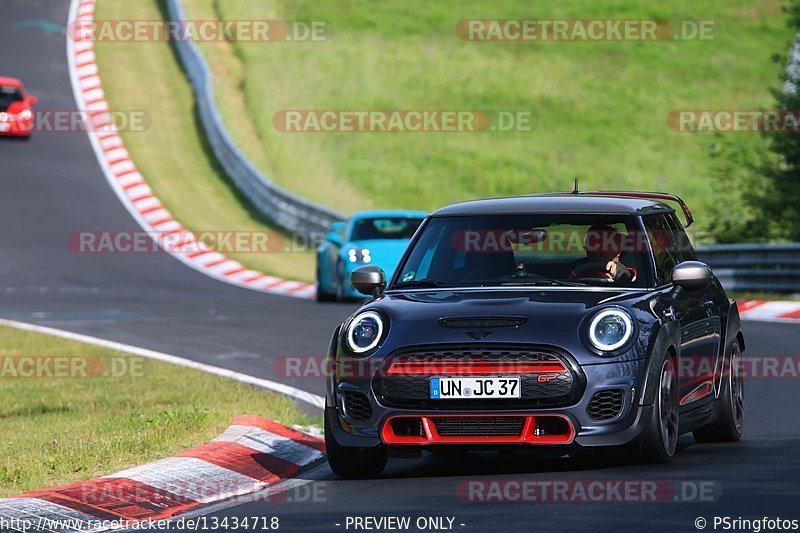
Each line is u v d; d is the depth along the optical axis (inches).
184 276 3782.0
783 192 3757.4
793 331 2262.6
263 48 6904.5
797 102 3750.0
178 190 5014.8
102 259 3991.1
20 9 7214.6
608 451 1045.8
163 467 1133.7
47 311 2910.9
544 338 1039.6
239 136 5698.8
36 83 6151.6
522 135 6230.3
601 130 6353.3
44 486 1087.0
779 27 7721.5
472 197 5423.2
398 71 6884.8
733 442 1266.0
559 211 1199.6
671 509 893.2
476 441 1040.2
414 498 989.2
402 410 1049.5
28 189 4827.8
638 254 1163.3
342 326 1122.0
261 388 1704.0
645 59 7278.5
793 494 932.6
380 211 3193.9
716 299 1274.6
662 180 5605.3
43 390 1718.8
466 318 1066.1
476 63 7106.3
